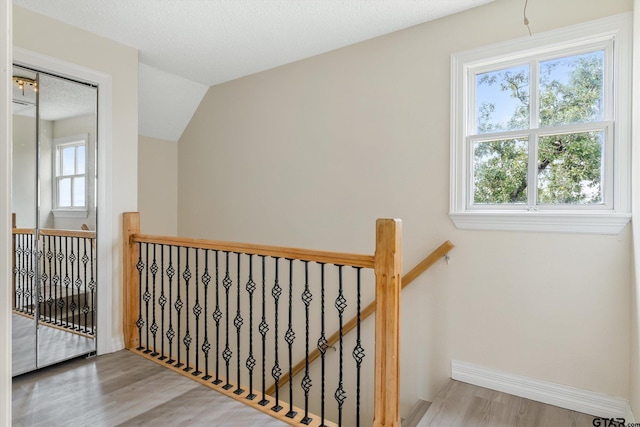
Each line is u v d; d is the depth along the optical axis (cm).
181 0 215
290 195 311
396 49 255
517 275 212
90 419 180
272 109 321
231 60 303
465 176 232
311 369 297
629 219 178
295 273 306
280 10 226
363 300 272
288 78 310
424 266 234
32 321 229
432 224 241
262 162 329
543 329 204
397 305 162
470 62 227
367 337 269
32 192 230
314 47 279
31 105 229
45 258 236
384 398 163
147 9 225
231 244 210
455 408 196
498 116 226
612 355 186
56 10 225
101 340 261
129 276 272
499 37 217
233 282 347
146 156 369
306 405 186
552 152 209
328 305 288
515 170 221
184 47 278
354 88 274
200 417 183
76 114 249
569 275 197
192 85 355
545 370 203
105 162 262
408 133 250
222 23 242
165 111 360
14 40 219
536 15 206
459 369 229
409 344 248
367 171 269
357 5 221
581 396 192
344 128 279
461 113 230
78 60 247
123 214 273
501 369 216
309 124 299
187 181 388
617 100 186
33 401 196
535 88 213
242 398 202
